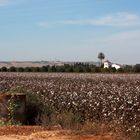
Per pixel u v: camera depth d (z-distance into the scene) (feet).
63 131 53.31
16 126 58.90
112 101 73.51
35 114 67.41
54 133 51.67
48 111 68.23
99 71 386.93
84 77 230.07
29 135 50.93
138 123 54.85
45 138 48.60
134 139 48.44
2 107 63.52
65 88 109.70
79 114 68.08
